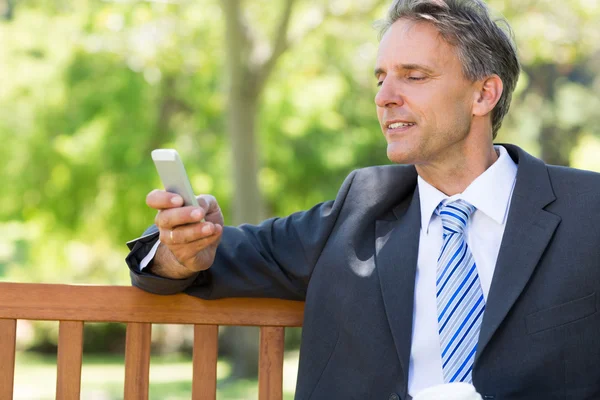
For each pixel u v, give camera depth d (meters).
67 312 2.62
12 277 16.42
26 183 14.89
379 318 2.52
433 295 2.54
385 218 2.70
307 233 2.69
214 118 15.20
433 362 2.50
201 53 13.34
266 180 15.12
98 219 15.32
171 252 2.51
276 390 2.69
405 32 2.61
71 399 2.61
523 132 19.53
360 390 2.50
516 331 2.40
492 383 2.38
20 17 14.44
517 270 2.43
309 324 2.60
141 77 14.33
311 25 11.69
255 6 12.86
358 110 16.52
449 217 2.59
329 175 16.06
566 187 2.54
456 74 2.60
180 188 2.31
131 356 2.64
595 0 13.03
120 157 14.62
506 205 2.62
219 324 2.67
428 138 2.58
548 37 12.96
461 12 2.61
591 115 19.81
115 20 13.27
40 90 14.55
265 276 2.67
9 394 2.60
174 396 11.12
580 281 2.40
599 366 2.38
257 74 11.48
